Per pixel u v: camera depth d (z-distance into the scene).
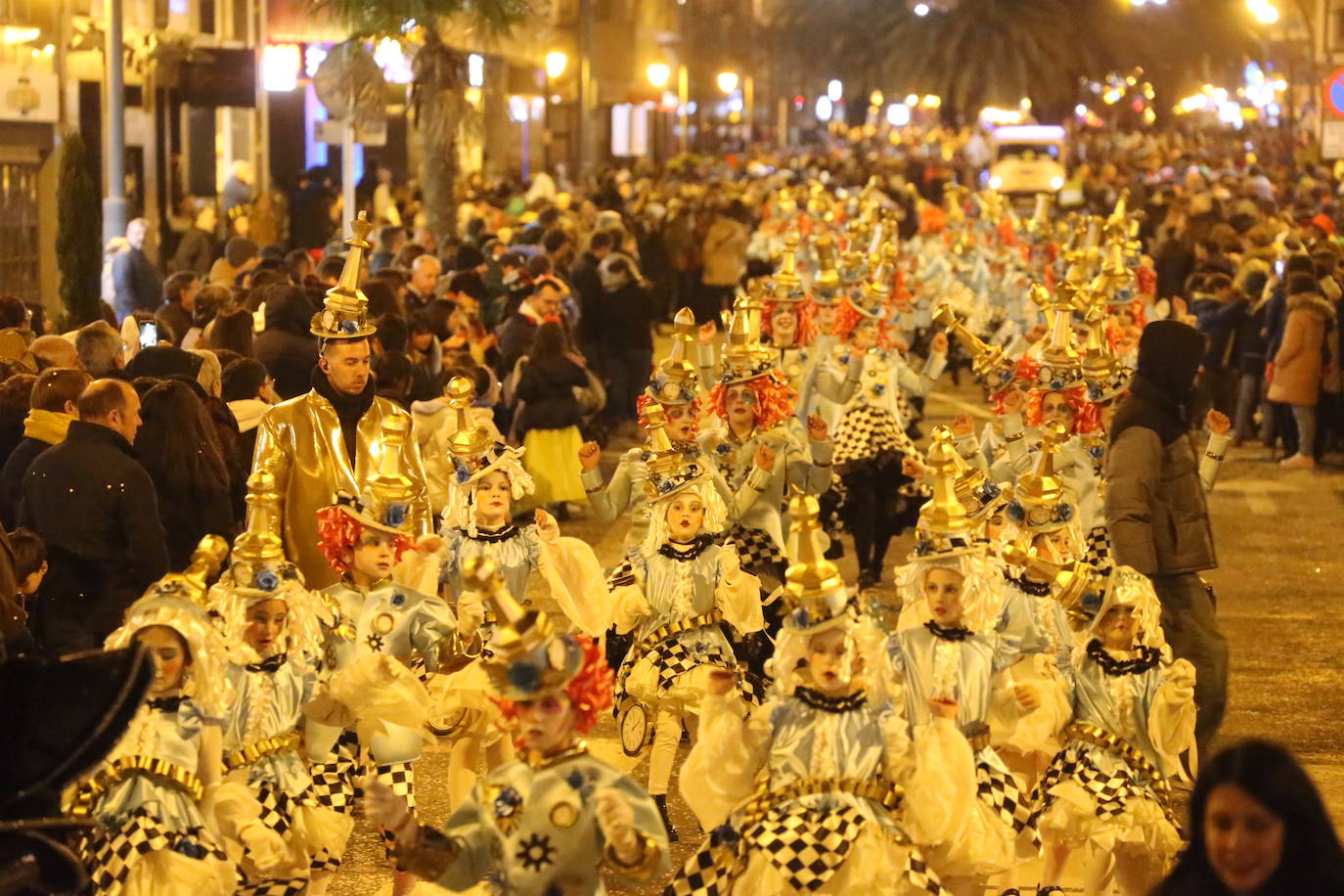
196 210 34.28
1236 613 18.67
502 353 24.19
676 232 44.25
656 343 41.44
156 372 14.78
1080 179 70.62
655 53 80.38
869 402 18.64
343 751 9.93
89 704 7.15
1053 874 10.32
